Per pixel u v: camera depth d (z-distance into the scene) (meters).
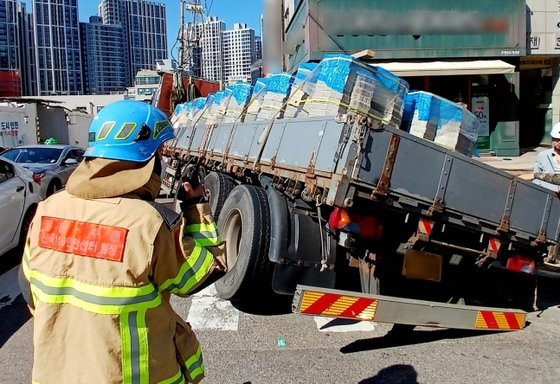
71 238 1.74
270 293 4.91
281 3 20.03
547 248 4.59
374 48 15.73
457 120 4.79
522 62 18.00
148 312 1.74
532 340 4.43
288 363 3.92
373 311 3.99
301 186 4.32
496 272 5.27
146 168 1.82
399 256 4.25
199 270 1.88
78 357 1.70
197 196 2.05
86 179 1.78
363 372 3.79
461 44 15.97
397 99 4.48
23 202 7.44
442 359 4.03
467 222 4.05
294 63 18.98
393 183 3.70
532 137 19.09
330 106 4.27
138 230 1.70
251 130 5.83
